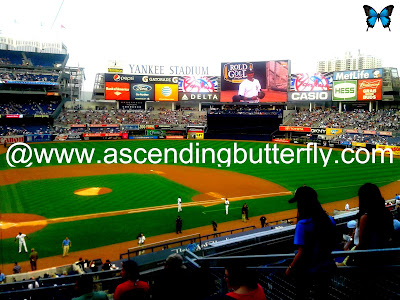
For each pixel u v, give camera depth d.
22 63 88.62
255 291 3.43
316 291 4.20
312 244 4.01
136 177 42.38
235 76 85.31
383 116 73.19
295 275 4.16
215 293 5.01
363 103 80.81
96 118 87.12
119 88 88.06
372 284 4.10
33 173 44.50
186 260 5.46
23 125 79.19
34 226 25.19
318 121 79.00
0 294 6.37
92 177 42.16
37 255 18.64
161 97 89.62
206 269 4.59
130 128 85.31
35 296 6.45
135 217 27.38
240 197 33.59
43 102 85.62
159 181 40.12
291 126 78.56
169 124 87.50
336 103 85.19
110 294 6.98
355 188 36.78
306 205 4.15
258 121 85.19
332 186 37.75
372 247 4.46
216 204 31.23
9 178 41.16
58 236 23.42
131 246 21.89
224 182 39.84
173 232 24.36
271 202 31.98
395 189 36.09
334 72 77.44
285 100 82.56
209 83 88.44
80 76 102.44
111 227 25.16
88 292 4.70
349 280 4.48
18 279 16.47
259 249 10.30
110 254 20.73
